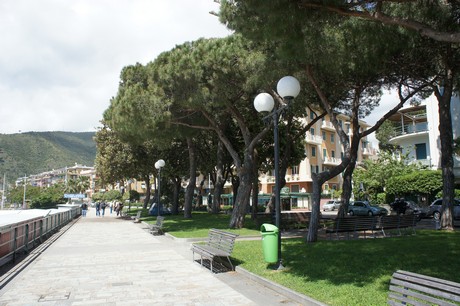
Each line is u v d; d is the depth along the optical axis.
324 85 14.75
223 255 8.95
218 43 15.52
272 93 14.67
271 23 7.50
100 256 11.89
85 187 102.31
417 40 12.44
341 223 13.53
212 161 34.66
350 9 7.77
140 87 17.31
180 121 20.23
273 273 8.05
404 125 41.09
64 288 7.68
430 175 32.69
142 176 41.78
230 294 6.95
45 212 20.69
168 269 9.55
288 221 19.97
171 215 33.75
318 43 9.90
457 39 6.19
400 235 14.44
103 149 35.12
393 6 10.19
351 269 7.91
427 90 17.44
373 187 43.09
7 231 10.12
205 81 15.98
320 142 60.16
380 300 5.69
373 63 12.25
